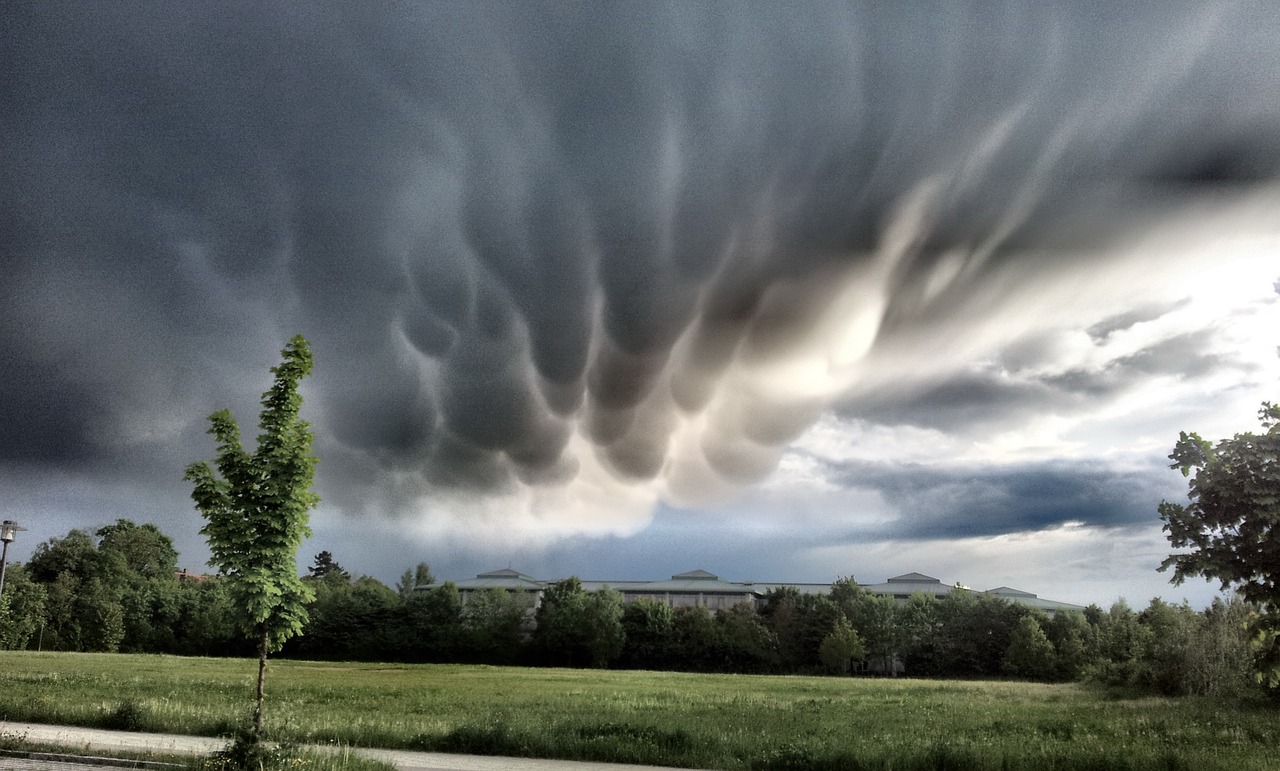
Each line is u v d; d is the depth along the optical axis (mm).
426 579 184375
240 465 17844
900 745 23906
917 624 125875
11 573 106312
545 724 29203
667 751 22812
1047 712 38594
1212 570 21250
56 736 22703
